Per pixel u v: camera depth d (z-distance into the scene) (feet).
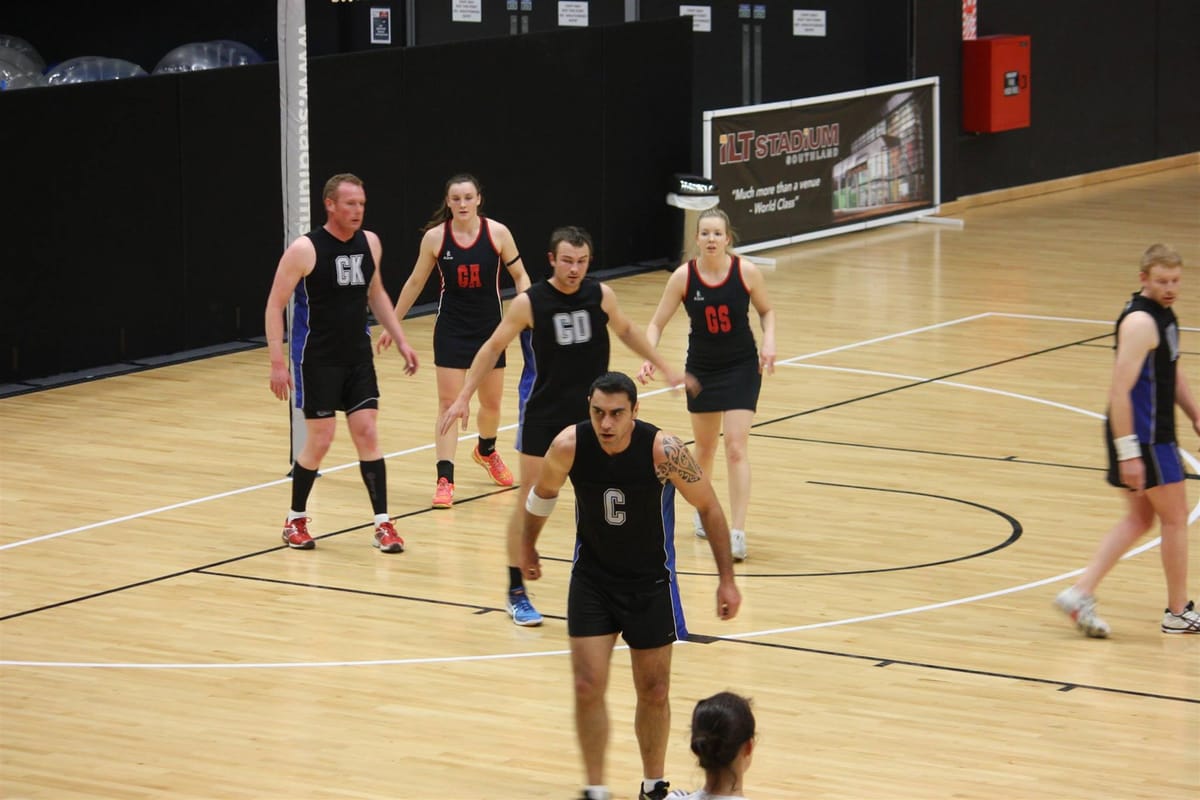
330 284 59.67
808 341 96.99
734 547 59.82
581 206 117.08
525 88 111.65
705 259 59.21
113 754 43.14
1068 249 126.11
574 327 51.16
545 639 52.24
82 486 70.38
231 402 86.12
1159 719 45.21
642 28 119.65
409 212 106.11
